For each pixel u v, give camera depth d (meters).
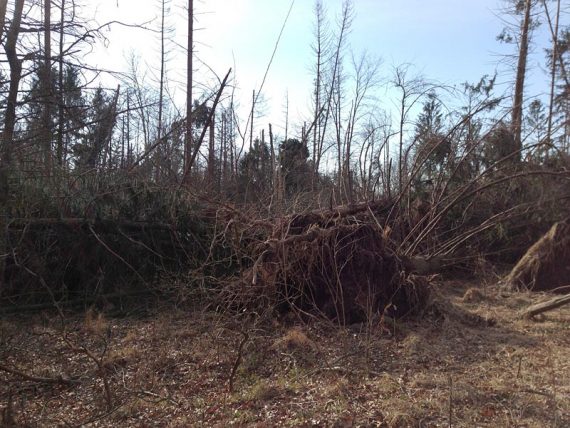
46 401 4.77
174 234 8.76
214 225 8.29
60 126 5.79
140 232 8.66
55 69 5.62
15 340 6.07
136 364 5.79
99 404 4.69
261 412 4.54
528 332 7.32
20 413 4.41
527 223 12.13
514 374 5.47
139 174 9.55
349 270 7.72
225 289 7.18
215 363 5.77
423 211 11.19
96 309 7.92
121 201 8.58
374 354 6.17
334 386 5.03
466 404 4.61
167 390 5.09
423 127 12.62
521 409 4.48
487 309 8.64
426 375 5.41
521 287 10.48
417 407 4.47
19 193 6.27
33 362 5.69
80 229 8.04
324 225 8.16
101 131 7.07
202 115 12.91
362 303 7.46
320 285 7.61
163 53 20.53
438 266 9.62
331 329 7.06
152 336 6.70
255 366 5.72
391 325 7.28
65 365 5.67
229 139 14.95
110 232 8.33
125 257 8.48
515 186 12.15
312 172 13.51
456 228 11.02
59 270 7.95
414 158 12.40
